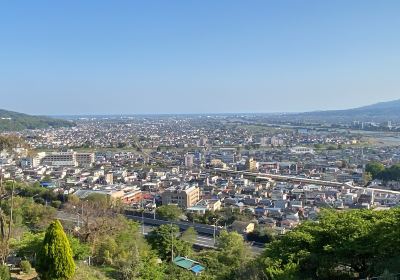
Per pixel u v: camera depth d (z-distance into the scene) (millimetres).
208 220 158250
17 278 53656
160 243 98125
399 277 40125
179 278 67938
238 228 141000
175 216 160500
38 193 185000
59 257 47344
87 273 56281
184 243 101562
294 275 45844
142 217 162375
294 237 52406
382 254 46750
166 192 198250
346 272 49656
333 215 57625
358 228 50250
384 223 48625
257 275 48438
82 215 103438
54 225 48000
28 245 61781
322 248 50812
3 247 59406
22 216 108125
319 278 48344
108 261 73375
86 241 79062
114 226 90000
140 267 65562
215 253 92500
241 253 88125
